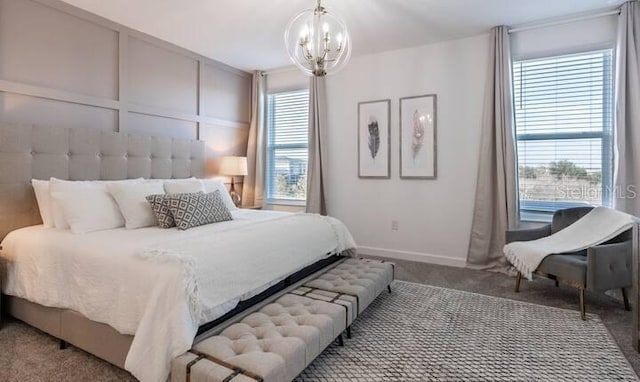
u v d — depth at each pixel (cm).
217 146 473
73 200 254
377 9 320
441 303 285
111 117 348
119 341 182
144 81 378
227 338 165
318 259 277
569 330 237
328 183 480
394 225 439
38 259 226
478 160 386
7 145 268
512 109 358
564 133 350
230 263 193
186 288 162
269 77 525
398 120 430
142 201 285
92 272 195
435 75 407
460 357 203
